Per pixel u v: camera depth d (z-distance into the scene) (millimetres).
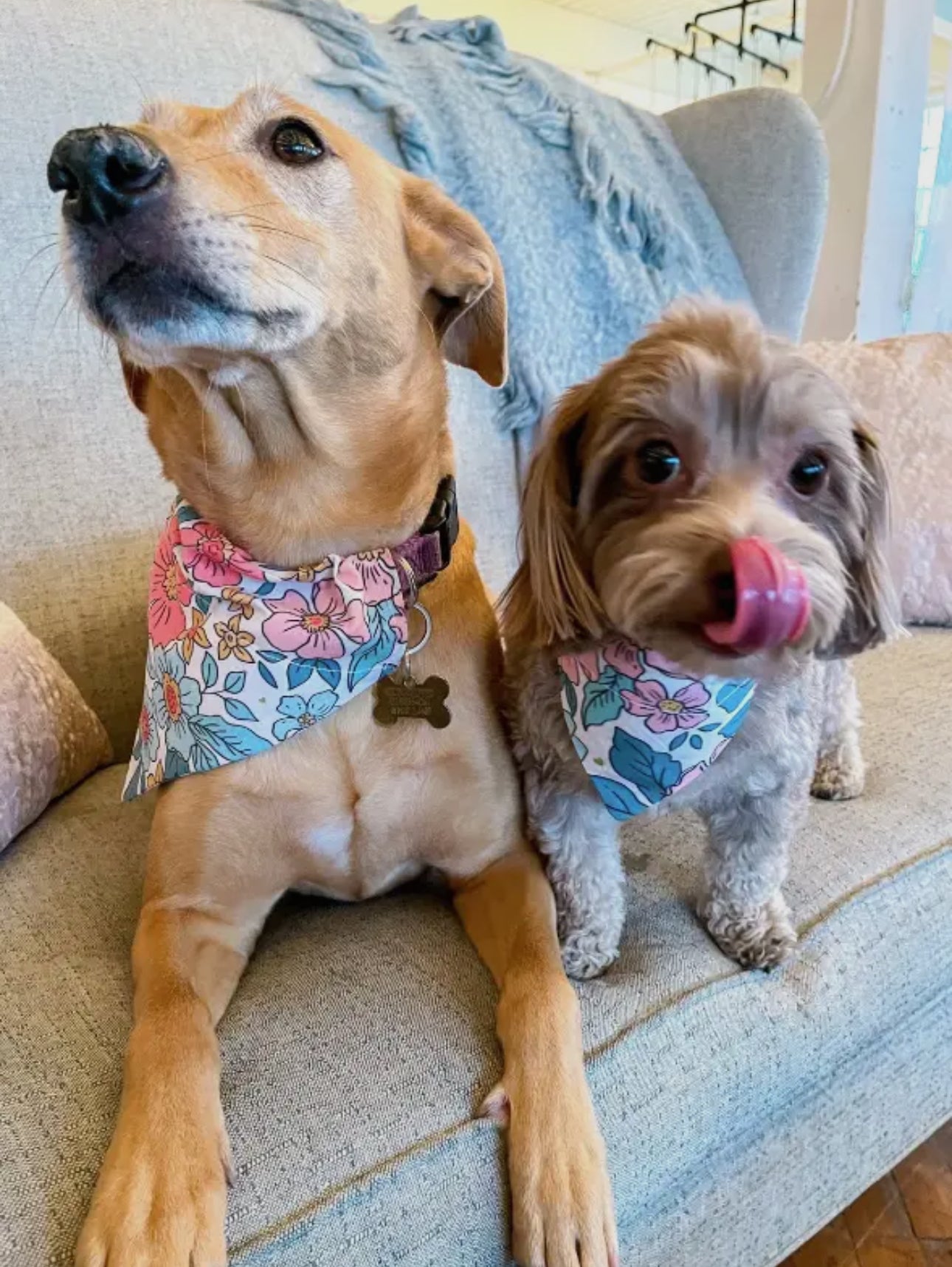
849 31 2988
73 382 1514
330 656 1062
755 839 1105
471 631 1236
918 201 3379
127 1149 790
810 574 889
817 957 1114
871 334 3266
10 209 1456
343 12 1839
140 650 1604
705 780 1093
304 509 1120
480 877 1179
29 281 1472
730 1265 1139
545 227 1938
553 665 1161
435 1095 883
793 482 1036
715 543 879
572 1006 967
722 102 2291
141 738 1171
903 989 1166
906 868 1221
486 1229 842
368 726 1113
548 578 1086
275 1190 792
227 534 1135
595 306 2004
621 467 1044
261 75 1672
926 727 1557
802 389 981
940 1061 1340
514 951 1032
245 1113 851
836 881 1208
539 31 6090
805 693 1133
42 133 1478
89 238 898
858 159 3076
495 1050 935
